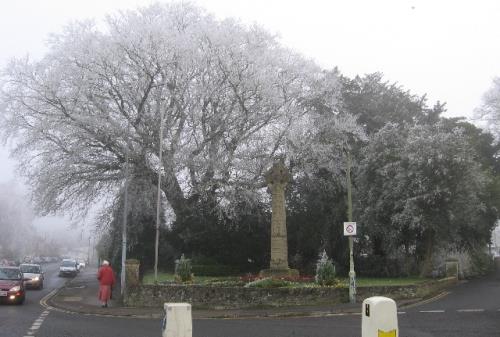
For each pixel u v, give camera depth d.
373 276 33.78
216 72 36.09
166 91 35.41
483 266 39.34
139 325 16.62
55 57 34.78
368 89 41.72
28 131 35.16
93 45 34.41
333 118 37.31
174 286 22.06
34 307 22.64
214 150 36.16
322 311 18.92
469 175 28.27
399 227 30.30
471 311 18.00
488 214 33.44
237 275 35.00
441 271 31.62
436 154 28.19
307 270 35.62
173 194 36.59
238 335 13.94
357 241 34.88
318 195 37.91
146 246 37.59
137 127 35.91
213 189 36.25
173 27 36.97
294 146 36.59
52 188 35.59
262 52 36.97
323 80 38.75
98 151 36.41
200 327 15.76
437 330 14.03
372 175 31.53
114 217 37.41
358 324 15.98
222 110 36.34
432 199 27.84
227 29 36.31
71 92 34.34
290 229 37.78
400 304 20.05
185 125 36.69
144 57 34.62
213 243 37.16
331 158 37.47
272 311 19.39
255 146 36.88
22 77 34.91
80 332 14.77
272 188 28.34
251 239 37.62
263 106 36.38
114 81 35.66
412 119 39.28
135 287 22.84
